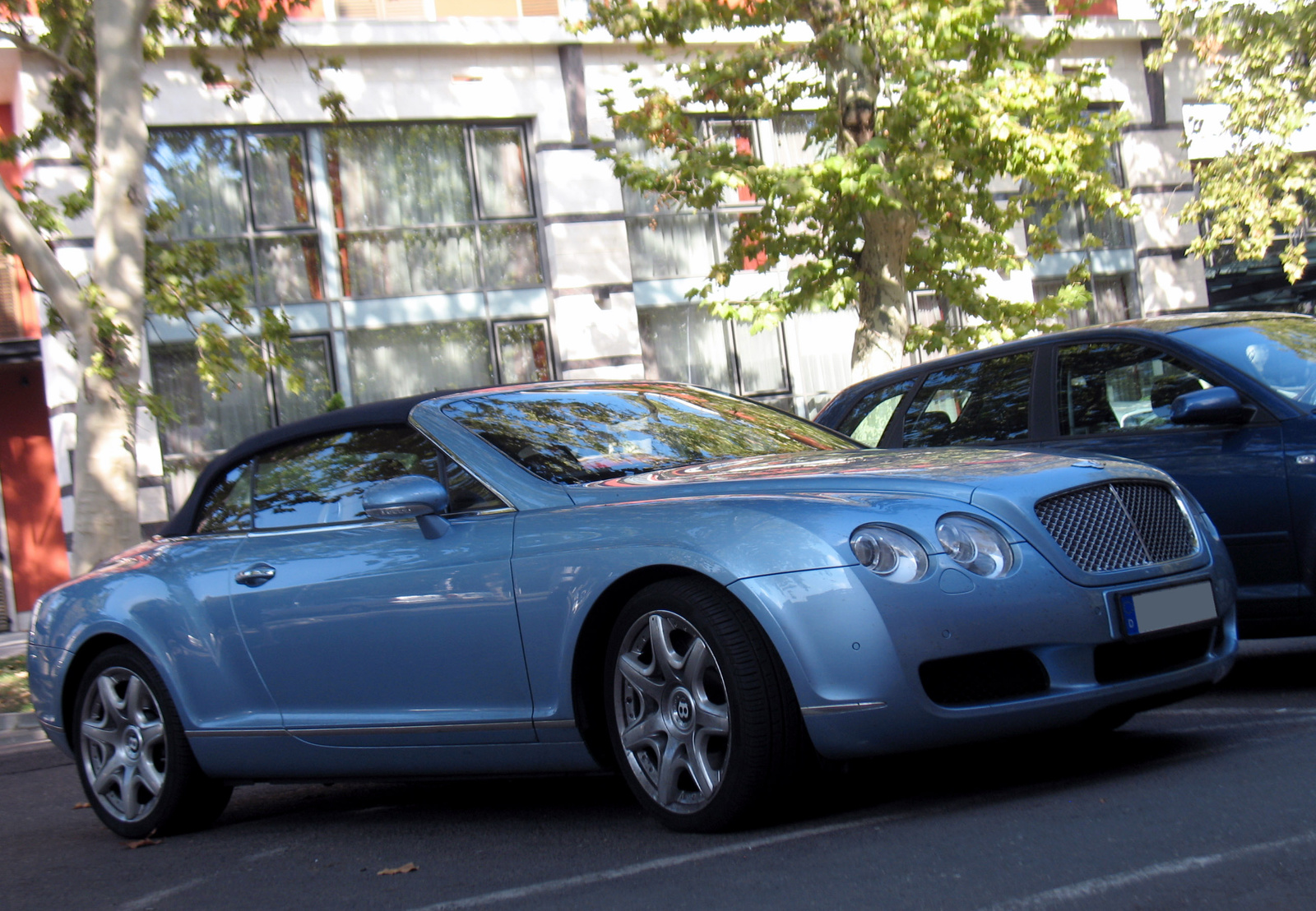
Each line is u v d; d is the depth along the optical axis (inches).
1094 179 652.7
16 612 898.1
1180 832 149.1
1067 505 179.6
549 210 899.4
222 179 840.9
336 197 865.5
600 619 185.9
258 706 221.1
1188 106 1079.0
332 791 270.7
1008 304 709.9
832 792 194.4
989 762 205.9
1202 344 272.2
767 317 659.4
